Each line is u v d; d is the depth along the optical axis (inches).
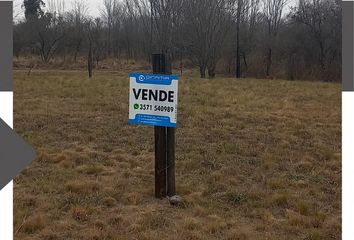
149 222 164.2
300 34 1293.1
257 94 577.6
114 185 206.2
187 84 681.0
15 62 1358.3
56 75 901.2
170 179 191.2
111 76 893.8
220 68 1366.9
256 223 168.4
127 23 1647.4
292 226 163.9
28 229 156.6
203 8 1042.1
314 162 257.3
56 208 175.8
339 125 369.7
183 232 156.6
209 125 353.7
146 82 178.5
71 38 1531.7
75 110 407.2
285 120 384.8
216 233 157.5
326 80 1199.6
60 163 242.1
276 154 270.8
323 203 190.5
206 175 226.1
